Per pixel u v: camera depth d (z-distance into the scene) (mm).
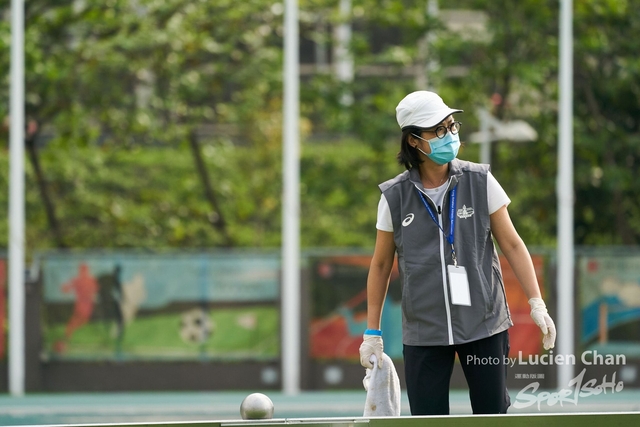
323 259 34594
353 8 43719
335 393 33062
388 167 46031
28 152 44156
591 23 41188
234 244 48656
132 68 41344
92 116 42312
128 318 34500
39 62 39438
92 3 40625
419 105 10828
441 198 11000
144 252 45562
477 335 10781
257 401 9180
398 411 11594
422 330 10930
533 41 42344
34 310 34375
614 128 41750
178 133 42438
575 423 9102
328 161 47594
